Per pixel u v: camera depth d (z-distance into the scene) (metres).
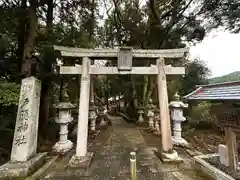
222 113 3.18
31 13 5.98
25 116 3.89
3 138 5.50
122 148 5.97
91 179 3.52
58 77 7.43
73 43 7.11
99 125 10.42
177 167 4.12
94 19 8.39
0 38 5.85
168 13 9.65
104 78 20.52
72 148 5.75
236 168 3.04
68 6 7.02
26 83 4.07
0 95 4.58
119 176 3.67
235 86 3.16
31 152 3.93
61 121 5.34
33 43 6.01
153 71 4.97
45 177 3.61
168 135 4.66
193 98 3.92
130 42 11.69
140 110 11.81
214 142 6.30
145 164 4.34
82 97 4.70
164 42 9.95
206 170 3.43
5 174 3.37
